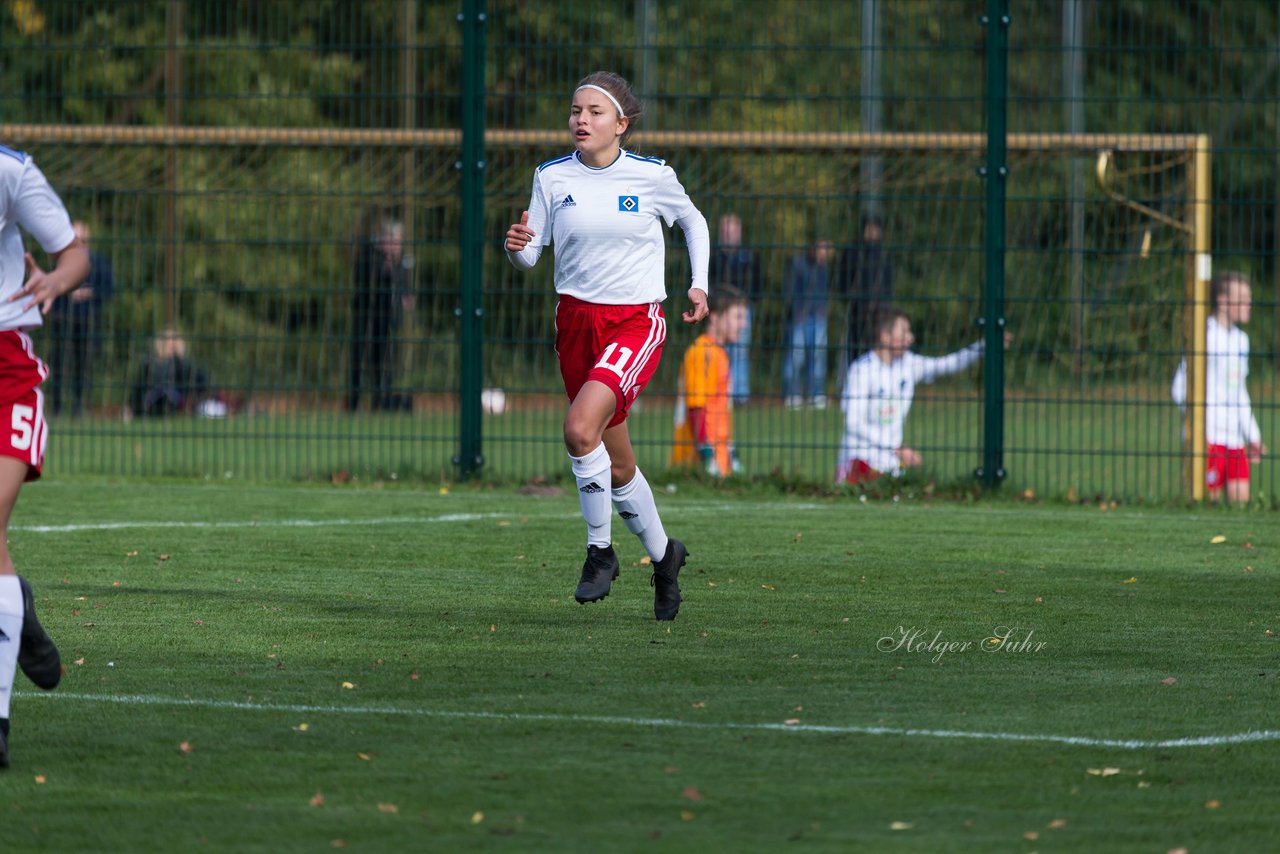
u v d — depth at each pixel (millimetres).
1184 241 38562
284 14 60406
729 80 64312
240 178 46281
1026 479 41750
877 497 38781
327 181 44844
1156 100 38000
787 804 13539
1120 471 45781
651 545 22000
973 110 64500
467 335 40875
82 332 50031
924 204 44531
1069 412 43781
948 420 49188
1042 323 40938
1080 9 63469
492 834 12719
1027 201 40156
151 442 53000
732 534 31688
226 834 12719
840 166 41344
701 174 41469
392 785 14055
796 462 47656
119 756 14984
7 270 14719
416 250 45562
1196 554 29453
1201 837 12758
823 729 16062
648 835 12703
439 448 51719
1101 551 29734
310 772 14453
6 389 14805
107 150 43375
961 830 12883
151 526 32406
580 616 22766
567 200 21906
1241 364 39250
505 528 32375
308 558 28250
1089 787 14102
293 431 54938
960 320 43750
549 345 41656
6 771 14477
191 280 52625
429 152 41656
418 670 18953
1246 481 39562
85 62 61812
